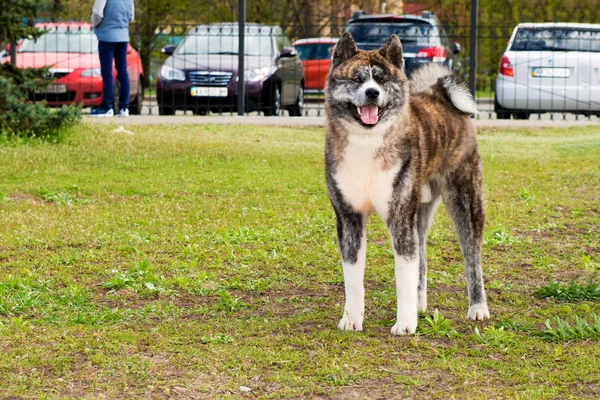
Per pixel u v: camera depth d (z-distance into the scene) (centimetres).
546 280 717
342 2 2844
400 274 568
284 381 484
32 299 630
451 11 2848
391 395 466
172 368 502
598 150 1467
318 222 912
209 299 655
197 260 764
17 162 1185
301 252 792
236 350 530
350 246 575
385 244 836
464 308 639
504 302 654
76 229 858
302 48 2592
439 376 492
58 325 576
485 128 1752
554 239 864
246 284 689
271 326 583
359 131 554
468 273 618
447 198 627
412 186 566
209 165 1260
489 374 495
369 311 629
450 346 545
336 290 683
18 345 534
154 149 1347
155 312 611
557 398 459
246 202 1017
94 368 500
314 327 586
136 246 803
